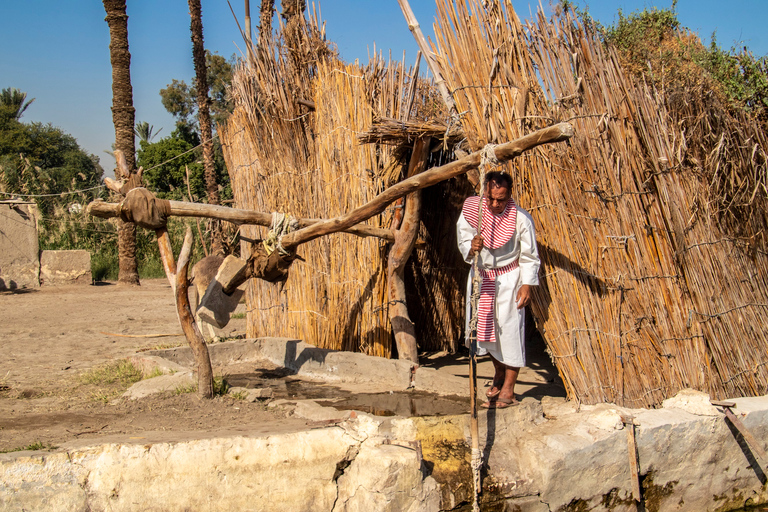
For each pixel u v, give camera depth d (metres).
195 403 4.38
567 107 4.16
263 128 6.73
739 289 4.70
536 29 4.21
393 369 5.28
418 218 5.38
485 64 4.22
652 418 4.02
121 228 15.34
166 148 32.75
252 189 7.16
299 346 6.12
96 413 4.18
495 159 3.56
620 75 4.35
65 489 3.03
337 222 4.27
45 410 4.29
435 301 7.10
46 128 51.59
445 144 4.49
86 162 51.69
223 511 3.27
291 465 3.38
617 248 4.23
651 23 7.12
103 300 12.27
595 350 4.22
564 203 4.19
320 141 6.07
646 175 4.37
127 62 14.20
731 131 4.77
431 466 3.53
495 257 4.00
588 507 3.77
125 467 3.13
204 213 4.33
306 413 4.08
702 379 4.39
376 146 5.55
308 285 6.27
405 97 5.55
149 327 8.82
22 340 7.67
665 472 4.05
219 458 3.27
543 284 4.28
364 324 5.75
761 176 4.86
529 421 4.00
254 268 4.54
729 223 4.72
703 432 4.15
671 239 4.39
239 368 6.27
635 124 4.36
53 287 14.86
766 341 4.79
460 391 4.96
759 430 4.35
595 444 3.74
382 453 3.34
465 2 4.29
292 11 8.55
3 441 3.44
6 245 14.16
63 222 18.77
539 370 6.10
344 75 5.73
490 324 4.02
